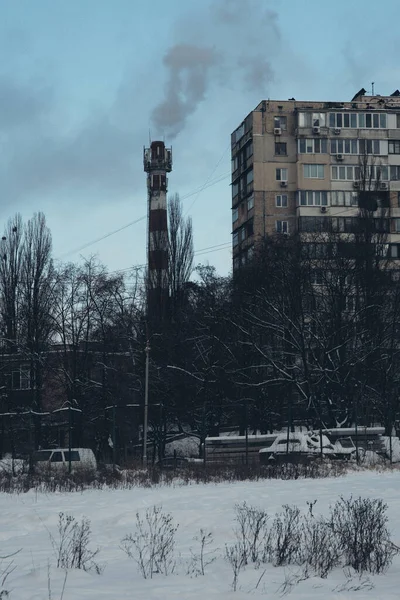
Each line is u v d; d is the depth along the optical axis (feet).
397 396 196.24
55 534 55.98
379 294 206.80
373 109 327.67
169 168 323.78
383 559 42.98
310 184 323.78
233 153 350.23
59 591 34.27
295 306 202.28
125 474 119.14
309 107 329.11
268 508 70.13
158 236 250.98
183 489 97.14
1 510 74.28
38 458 147.74
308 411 198.59
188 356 211.41
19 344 217.15
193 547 49.11
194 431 211.41
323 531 47.93
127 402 202.59
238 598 33.01
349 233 228.63
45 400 218.59
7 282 225.56
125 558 44.86
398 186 324.60
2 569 41.04
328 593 34.24
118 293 218.59
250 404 207.62
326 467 131.34
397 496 80.64
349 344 200.54
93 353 210.59
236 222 346.33
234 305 215.31
